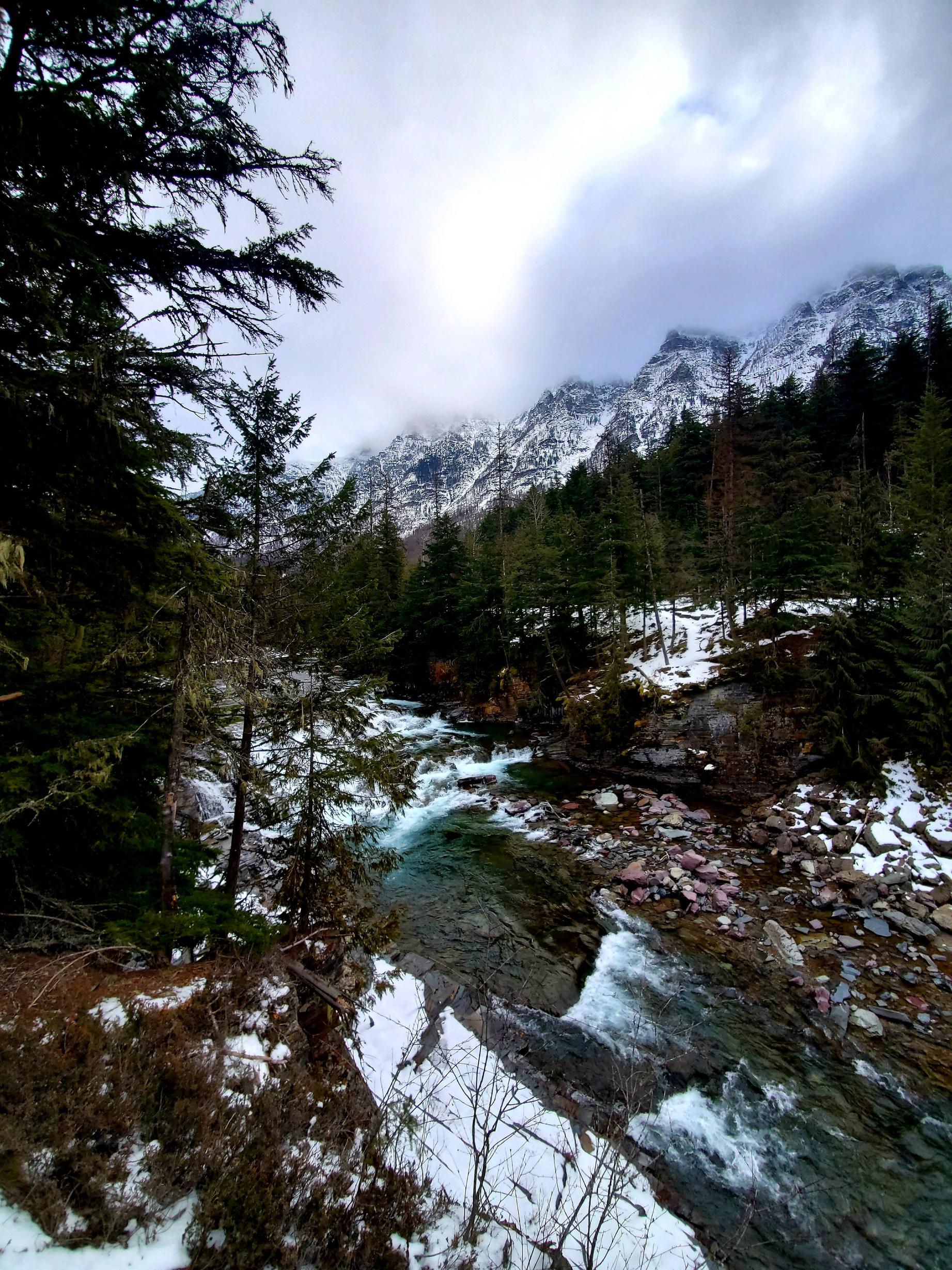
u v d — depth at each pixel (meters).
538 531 36.88
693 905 11.64
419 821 17.25
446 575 36.62
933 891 11.41
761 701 20.41
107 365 4.28
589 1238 3.85
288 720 7.79
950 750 13.72
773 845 14.31
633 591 28.72
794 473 29.80
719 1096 7.09
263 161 4.83
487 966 9.14
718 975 9.52
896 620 14.87
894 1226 5.65
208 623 5.55
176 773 5.75
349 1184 3.79
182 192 4.86
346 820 16.25
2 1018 3.92
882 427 38.78
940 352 39.53
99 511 5.16
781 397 47.50
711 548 28.41
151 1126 3.36
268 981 5.65
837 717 15.26
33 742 5.20
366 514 8.04
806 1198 5.87
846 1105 7.02
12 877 5.05
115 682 6.46
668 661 26.27
